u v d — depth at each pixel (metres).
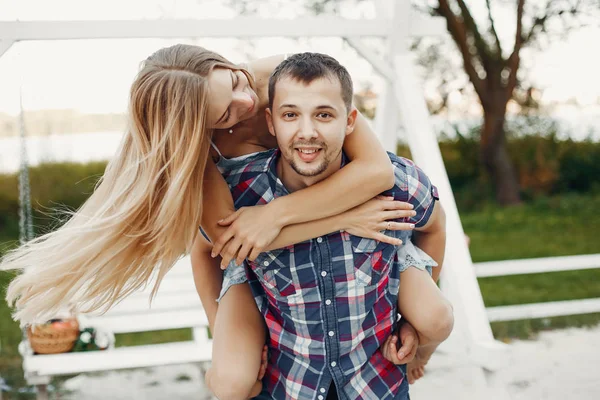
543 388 3.47
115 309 3.30
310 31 2.92
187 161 1.53
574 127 9.54
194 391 3.67
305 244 1.65
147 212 1.61
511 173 9.46
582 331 4.54
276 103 1.52
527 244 7.36
